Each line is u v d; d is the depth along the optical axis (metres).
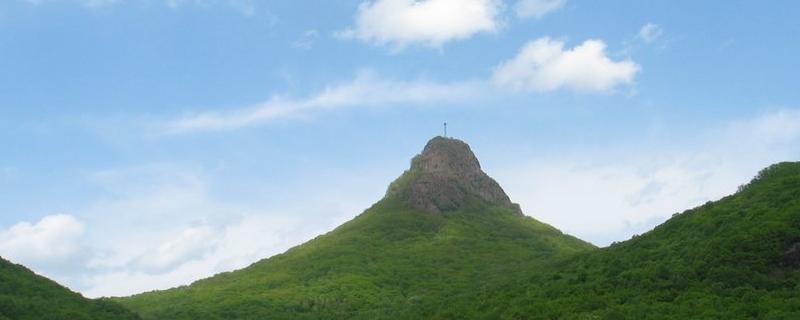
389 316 176.12
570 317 121.25
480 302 153.00
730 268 122.75
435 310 159.50
